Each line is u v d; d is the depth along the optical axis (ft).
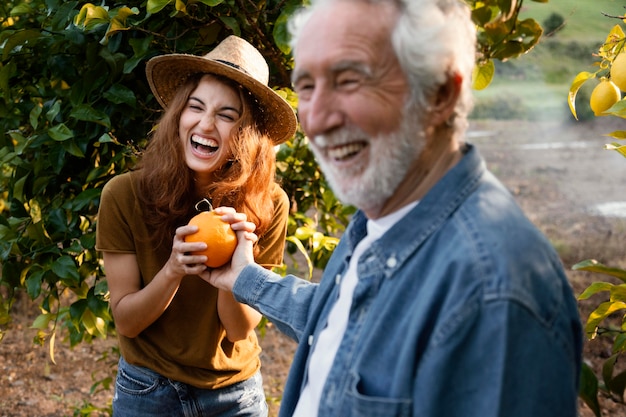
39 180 9.38
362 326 4.69
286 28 8.35
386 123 4.58
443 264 4.34
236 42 7.81
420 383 4.22
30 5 10.39
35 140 9.24
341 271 5.45
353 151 4.73
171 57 7.61
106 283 9.29
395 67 4.54
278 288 6.54
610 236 25.02
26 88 10.25
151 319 7.43
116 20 8.33
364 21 4.52
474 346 4.12
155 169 7.54
